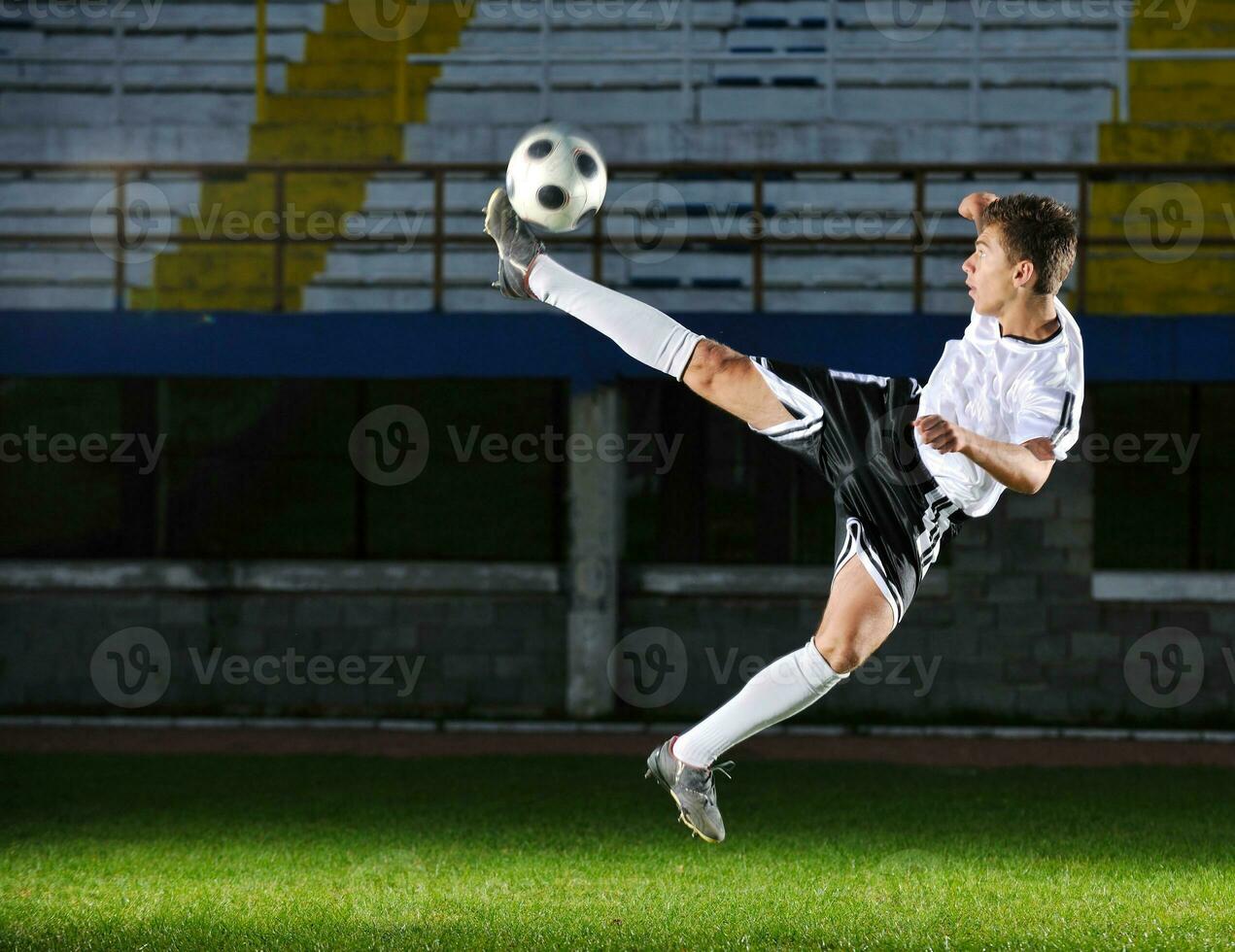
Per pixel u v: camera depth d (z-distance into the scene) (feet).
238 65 132.16
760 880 51.08
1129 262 113.29
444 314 98.94
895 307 112.37
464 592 103.71
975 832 61.67
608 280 113.80
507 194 33.37
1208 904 47.03
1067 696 101.40
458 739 92.63
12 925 43.70
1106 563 106.11
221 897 48.03
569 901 47.26
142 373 99.04
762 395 32.65
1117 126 118.52
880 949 40.91
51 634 104.42
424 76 131.34
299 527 108.47
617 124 120.06
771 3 131.34
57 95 129.08
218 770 78.38
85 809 66.18
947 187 117.70
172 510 108.68
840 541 32.78
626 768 79.66
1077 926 43.80
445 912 45.52
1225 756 87.61
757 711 32.24
